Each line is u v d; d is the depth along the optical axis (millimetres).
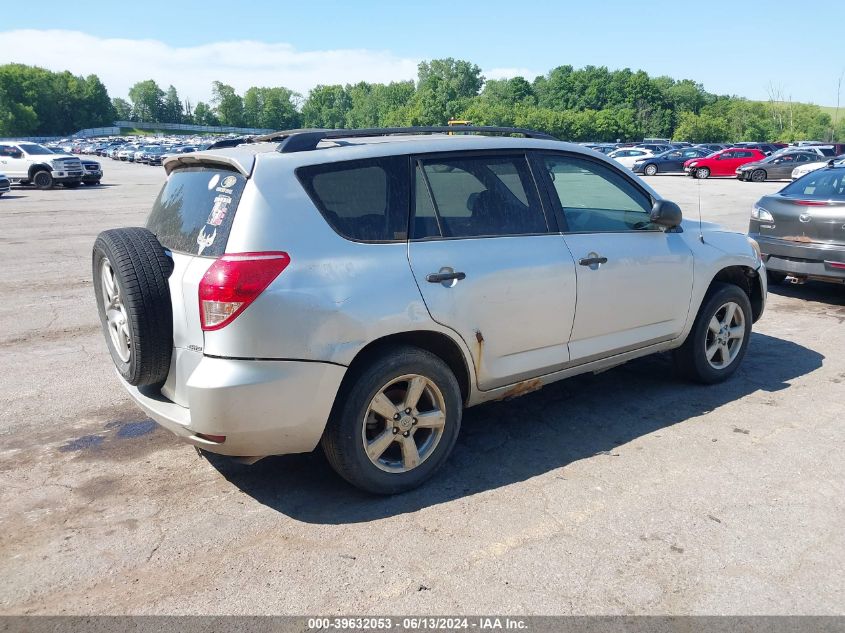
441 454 3805
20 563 3127
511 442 4340
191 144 74812
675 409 4832
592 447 4254
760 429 4488
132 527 3416
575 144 4531
